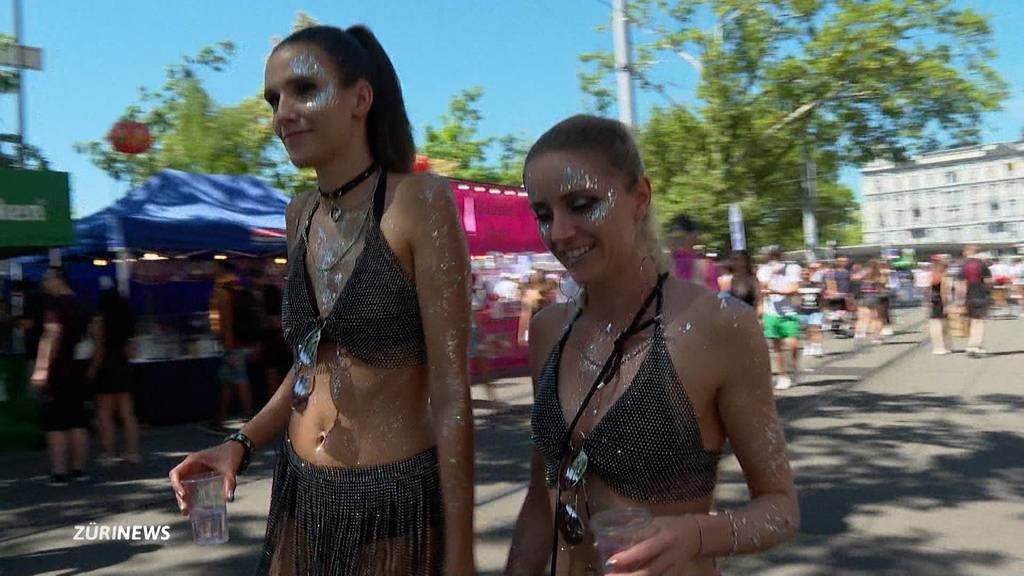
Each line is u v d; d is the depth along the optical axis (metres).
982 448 6.61
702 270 3.93
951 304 14.32
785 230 23.31
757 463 1.41
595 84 18.16
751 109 18.02
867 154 18.98
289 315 1.75
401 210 1.64
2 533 5.22
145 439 8.45
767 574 4.06
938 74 17.48
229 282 8.75
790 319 10.23
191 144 21.14
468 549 1.60
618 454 1.39
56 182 6.77
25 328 8.39
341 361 1.67
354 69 1.65
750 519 1.33
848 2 17.59
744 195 18.67
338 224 1.70
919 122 18.44
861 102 18.39
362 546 1.62
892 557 4.24
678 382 1.38
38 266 10.51
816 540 4.52
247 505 5.63
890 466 6.11
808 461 6.32
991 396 9.13
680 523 1.26
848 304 18.70
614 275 1.47
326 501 1.65
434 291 1.63
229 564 4.54
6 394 7.99
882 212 85.19
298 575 1.69
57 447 6.60
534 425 1.57
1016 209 76.06
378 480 1.63
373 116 1.71
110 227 8.31
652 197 1.51
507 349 12.39
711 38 18.05
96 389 7.15
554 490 1.54
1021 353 13.09
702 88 18.20
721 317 1.40
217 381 9.42
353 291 1.62
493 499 5.53
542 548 1.66
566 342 1.56
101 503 5.95
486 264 11.95
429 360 1.65
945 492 5.38
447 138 32.56
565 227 1.41
